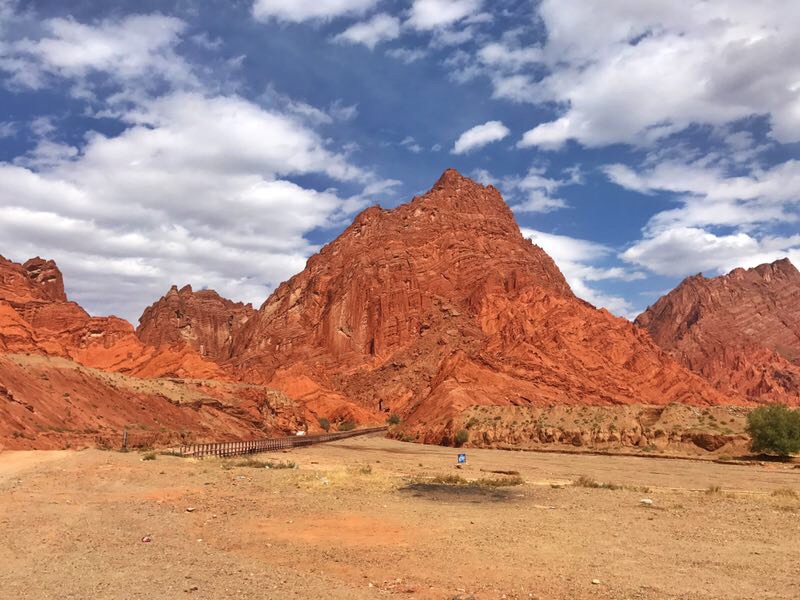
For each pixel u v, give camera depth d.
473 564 17.31
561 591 14.90
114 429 69.94
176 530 21.33
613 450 86.81
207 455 57.19
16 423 53.25
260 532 21.38
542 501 29.81
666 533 21.97
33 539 19.12
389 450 92.12
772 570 16.91
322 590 14.58
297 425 142.75
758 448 75.56
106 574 15.47
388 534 21.28
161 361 136.25
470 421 109.06
